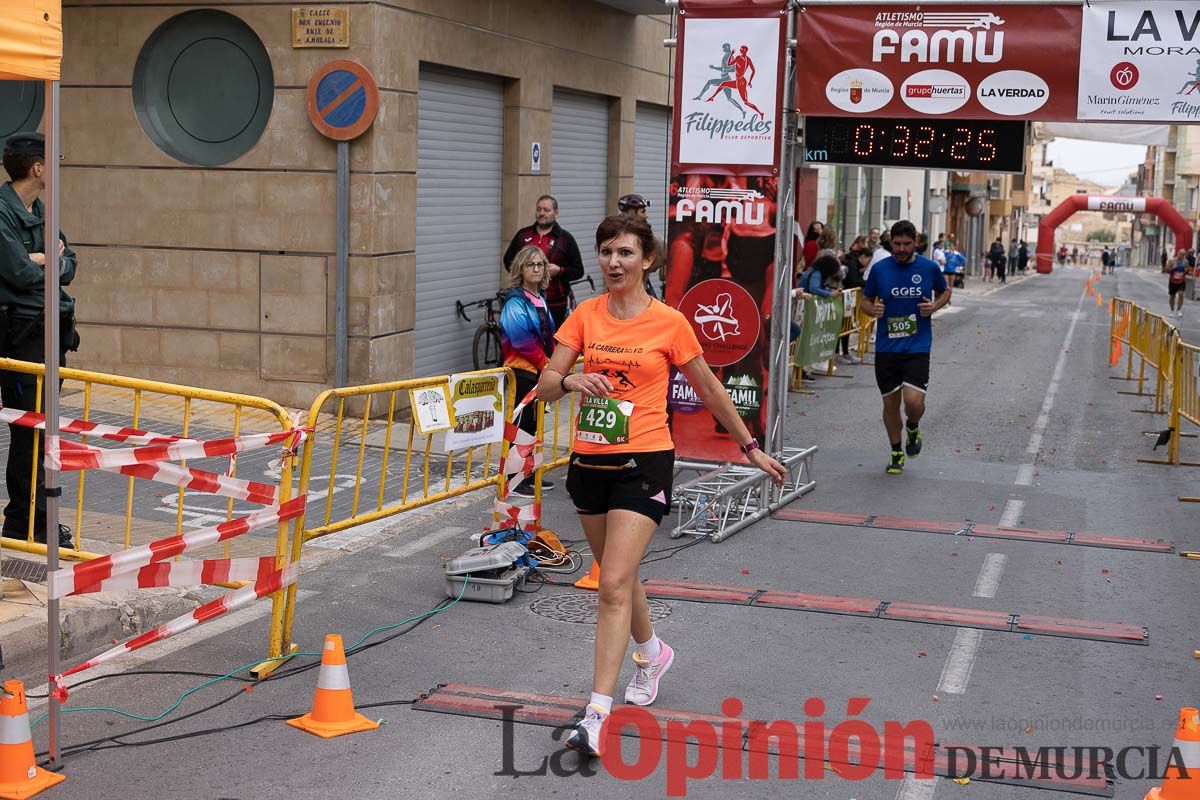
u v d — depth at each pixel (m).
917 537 8.73
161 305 12.90
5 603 6.16
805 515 9.32
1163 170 116.12
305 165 12.36
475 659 6.11
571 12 16.89
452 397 7.27
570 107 17.69
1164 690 5.85
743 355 9.27
